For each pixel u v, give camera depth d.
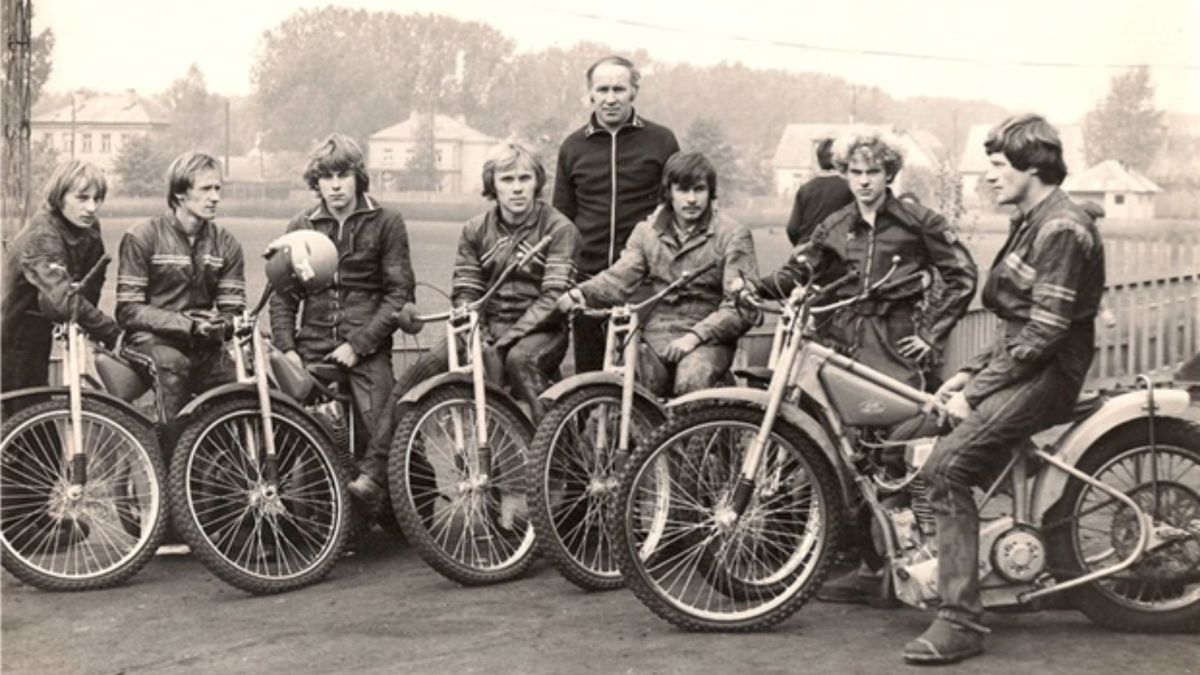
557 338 5.42
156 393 5.24
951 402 4.18
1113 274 8.40
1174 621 4.34
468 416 5.24
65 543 5.39
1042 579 4.26
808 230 6.07
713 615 4.39
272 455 4.98
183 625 4.56
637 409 5.03
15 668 4.14
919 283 4.92
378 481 5.14
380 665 4.14
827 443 4.33
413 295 5.48
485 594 4.91
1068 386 4.16
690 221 5.29
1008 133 4.19
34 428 5.05
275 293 5.47
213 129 13.41
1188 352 8.44
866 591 4.75
